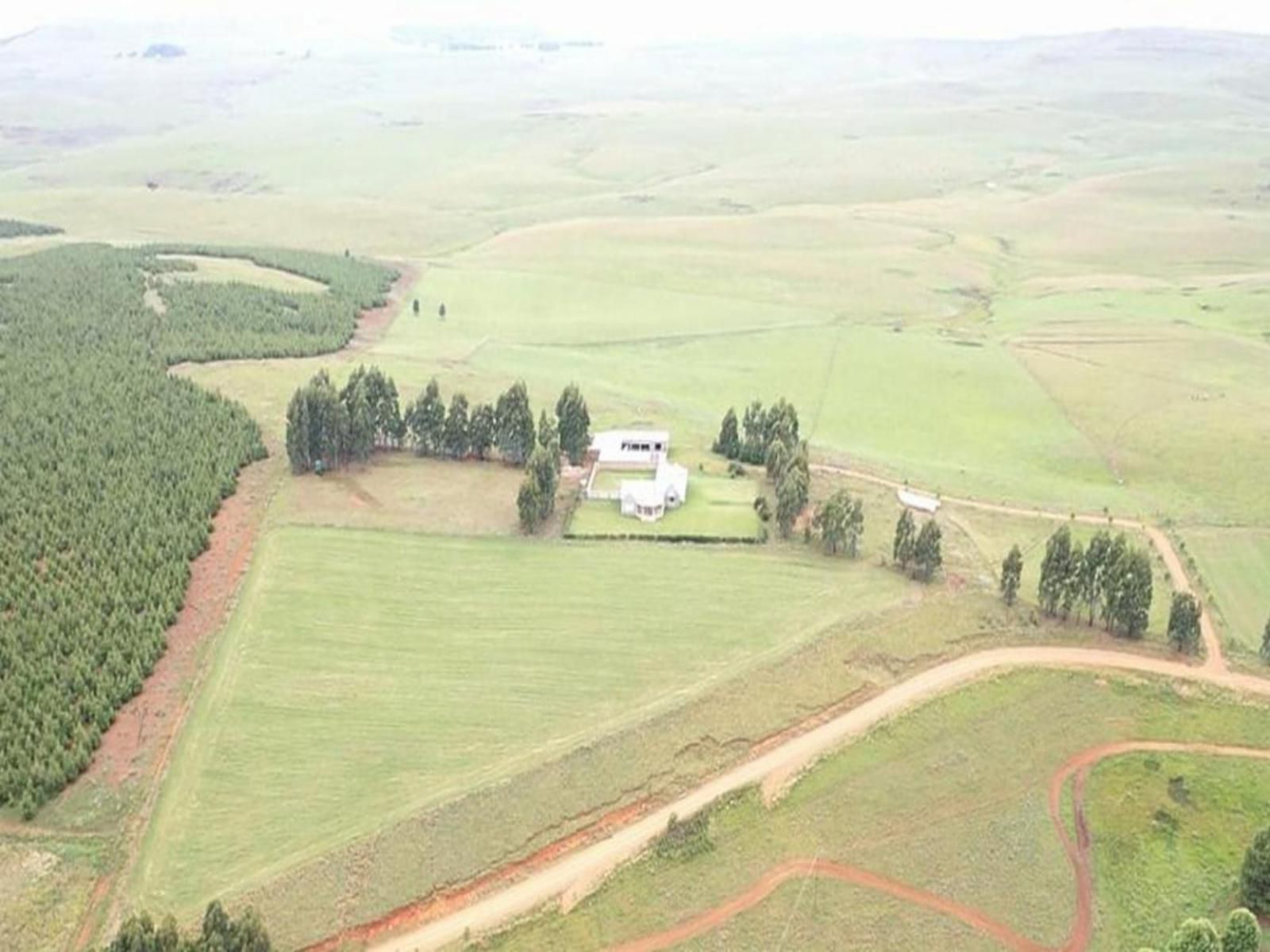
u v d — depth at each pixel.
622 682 105.75
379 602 117.75
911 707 103.25
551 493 135.50
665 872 85.56
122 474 134.25
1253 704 107.00
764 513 137.62
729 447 158.38
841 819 91.38
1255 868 83.88
